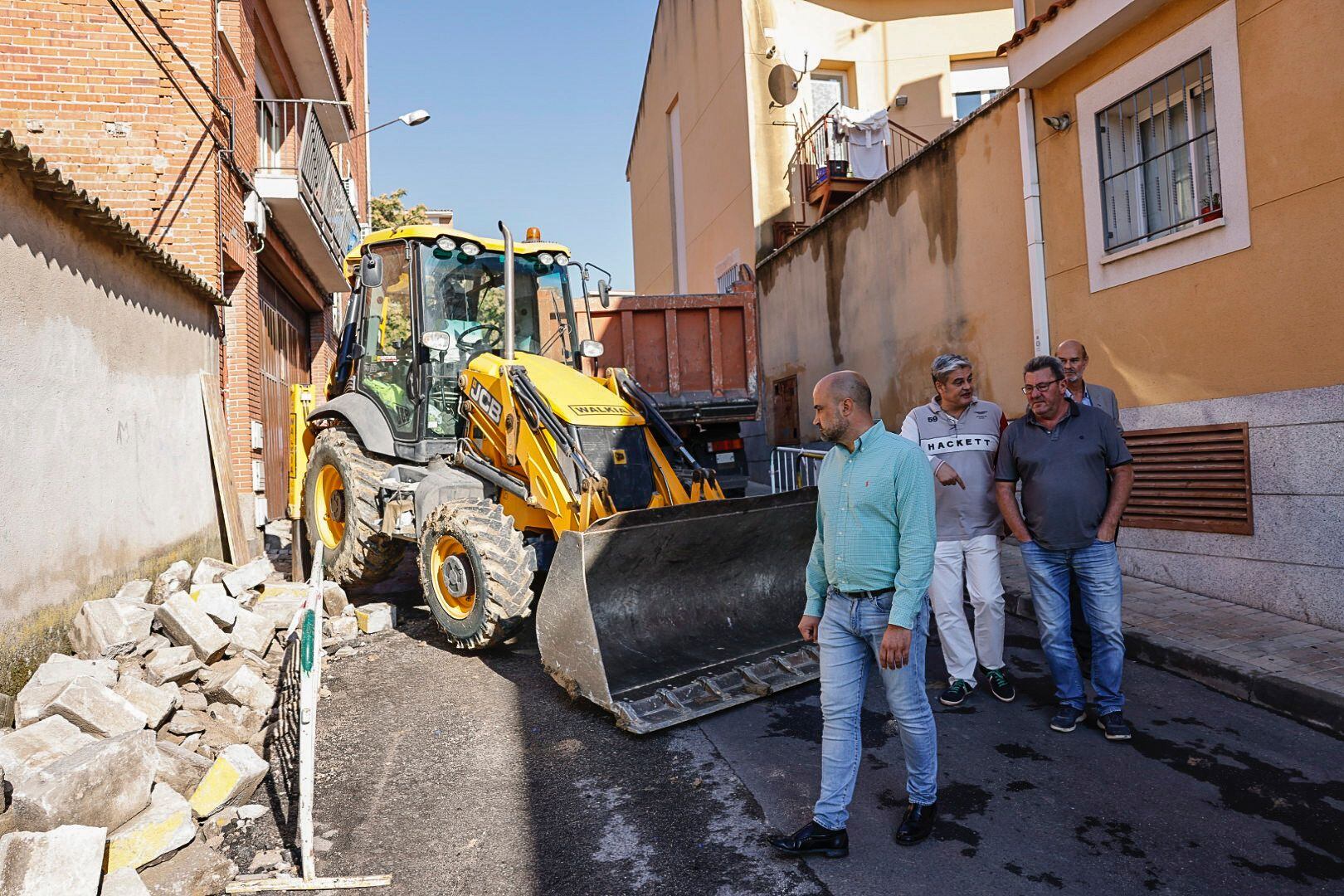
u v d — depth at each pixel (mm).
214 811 3332
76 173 7707
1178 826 3135
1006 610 6219
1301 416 5277
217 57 8125
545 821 3348
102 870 2697
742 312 8062
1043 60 6949
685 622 4859
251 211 9227
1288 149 5262
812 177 13398
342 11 16094
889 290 10133
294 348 13234
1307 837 3033
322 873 2992
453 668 5242
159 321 6195
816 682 4750
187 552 6445
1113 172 6734
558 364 6156
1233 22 5547
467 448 6137
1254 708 4238
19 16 7629
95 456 4934
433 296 6387
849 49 14672
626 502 5250
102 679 3949
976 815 3275
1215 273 5828
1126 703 4379
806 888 2820
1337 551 5098
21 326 4164
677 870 2957
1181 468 6199
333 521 7254
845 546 3000
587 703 4609
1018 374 7930
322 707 4629
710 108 15539
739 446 7883
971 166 8523
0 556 3852
